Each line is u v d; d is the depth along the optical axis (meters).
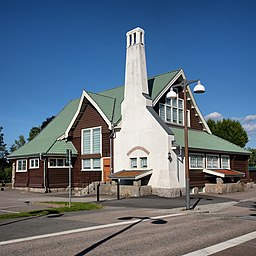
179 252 8.59
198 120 35.34
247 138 57.78
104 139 31.48
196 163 29.41
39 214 15.76
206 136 34.28
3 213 16.77
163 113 30.70
